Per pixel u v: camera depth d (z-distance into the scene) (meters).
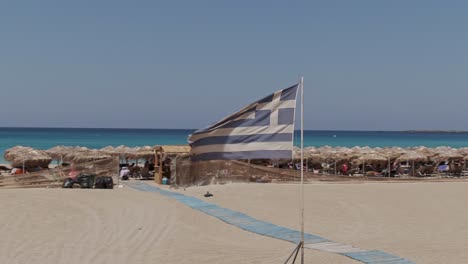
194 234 13.33
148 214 15.80
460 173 33.50
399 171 32.72
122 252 11.23
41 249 11.33
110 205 17.22
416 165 36.12
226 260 10.54
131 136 129.75
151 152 32.62
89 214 15.55
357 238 13.09
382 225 15.01
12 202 17.16
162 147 25.72
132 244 12.01
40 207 16.38
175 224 14.47
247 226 14.42
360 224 15.10
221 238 12.95
